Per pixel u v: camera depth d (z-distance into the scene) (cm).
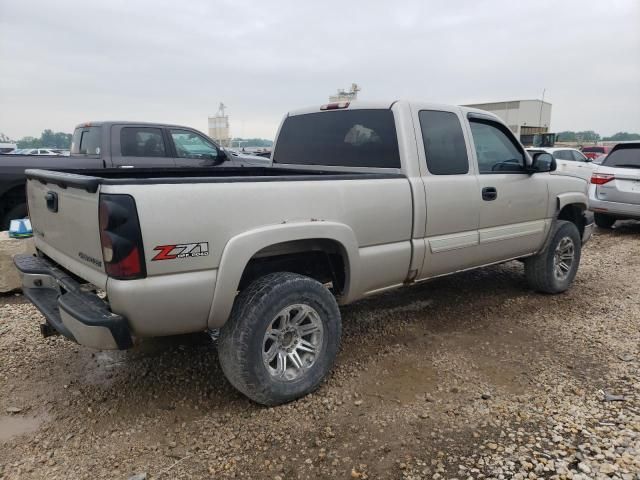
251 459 259
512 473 243
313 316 320
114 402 314
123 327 252
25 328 427
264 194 289
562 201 514
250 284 303
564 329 439
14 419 295
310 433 281
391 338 418
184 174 441
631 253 767
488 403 310
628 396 317
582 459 251
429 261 391
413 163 375
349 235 330
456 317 469
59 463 256
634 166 912
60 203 293
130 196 244
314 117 445
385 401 315
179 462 256
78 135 816
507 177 452
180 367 361
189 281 263
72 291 288
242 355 287
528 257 525
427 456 259
